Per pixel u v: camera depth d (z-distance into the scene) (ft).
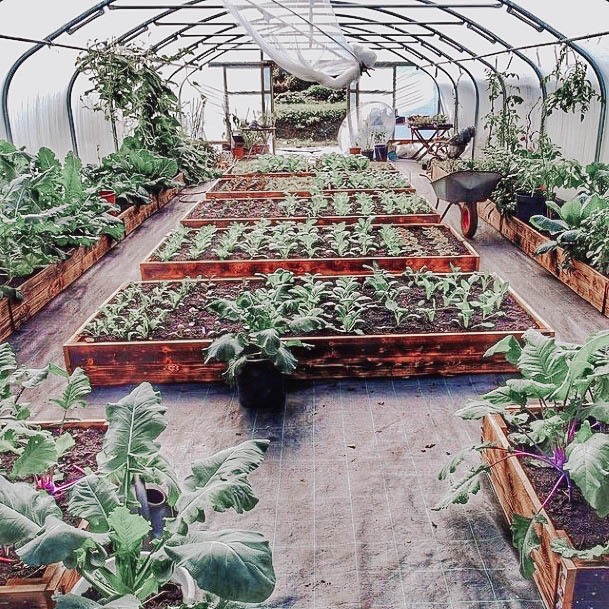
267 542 5.75
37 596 7.06
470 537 8.98
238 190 30.83
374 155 51.13
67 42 29.25
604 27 22.39
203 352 13.50
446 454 10.96
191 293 16.94
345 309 14.46
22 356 15.31
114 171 31.09
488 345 13.53
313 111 67.26
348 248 20.92
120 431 7.45
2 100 25.64
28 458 7.79
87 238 20.71
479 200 24.17
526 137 33.83
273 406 12.62
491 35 31.76
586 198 20.44
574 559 7.09
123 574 6.27
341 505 9.71
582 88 24.58
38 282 18.16
